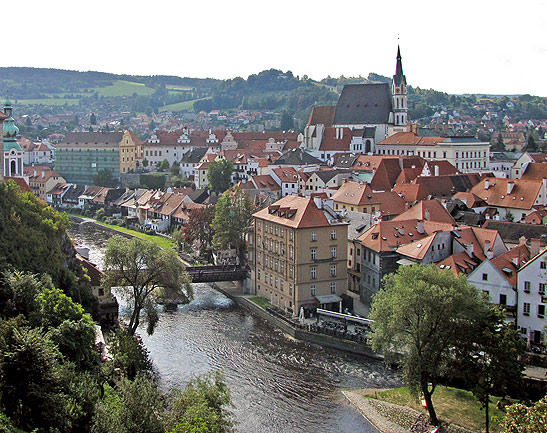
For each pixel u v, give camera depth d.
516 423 66.94
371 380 109.06
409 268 96.19
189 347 123.81
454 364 90.62
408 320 93.62
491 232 133.88
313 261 138.50
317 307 138.50
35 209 130.62
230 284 171.88
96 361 97.75
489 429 89.69
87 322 95.25
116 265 118.38
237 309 150.12
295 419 95.50
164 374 109.88
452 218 160.75
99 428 67.06
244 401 101.19
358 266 148.62
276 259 146.12
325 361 117.44
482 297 97.12
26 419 66.75
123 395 71.56
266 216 150.25
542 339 109.62
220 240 174.75
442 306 88.75
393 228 139.88
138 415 68.19
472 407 95.50
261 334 131.88
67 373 74.50
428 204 161.00
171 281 120.00
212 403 77.12
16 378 67.50
